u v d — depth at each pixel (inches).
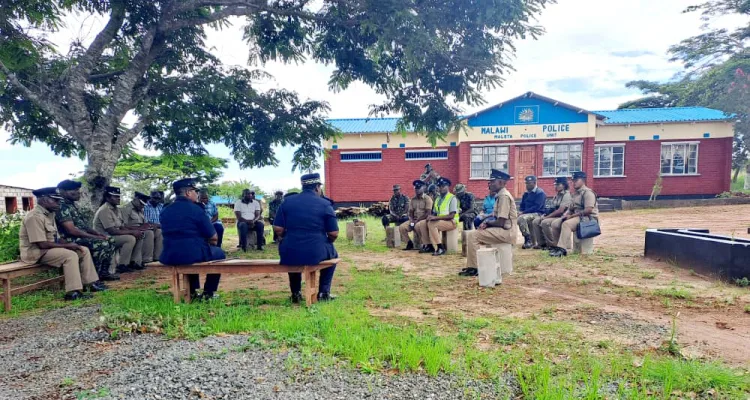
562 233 326.0
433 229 361.4
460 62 360.2
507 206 258.5
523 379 114.9
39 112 376.8
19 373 123.6
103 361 130.0
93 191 329.1
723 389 108.5
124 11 329.4
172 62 402.6
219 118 426.0
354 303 200.4
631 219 577.9
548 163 783.7
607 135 794.2
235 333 156.3
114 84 386.6
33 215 217.8
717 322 166.1
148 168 808.9
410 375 118.7
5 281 202.2
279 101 423.5
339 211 735.7
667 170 789.9
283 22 399.9
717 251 235.6
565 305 194.4
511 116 785.6
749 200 692.1
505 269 260.5
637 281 237.3
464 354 133.7
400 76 402.6
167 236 203.3
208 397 106.4
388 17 312.2
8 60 321.1
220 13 344.5
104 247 270.7
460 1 318.0
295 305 200.7
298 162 458.0
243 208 412.5
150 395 107.0
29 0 304.8
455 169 820.0
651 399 102.3
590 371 120.7
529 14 319.9
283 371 120.8
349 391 109.8
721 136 767.1
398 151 828.6
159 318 170.1
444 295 218.1
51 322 178.1
